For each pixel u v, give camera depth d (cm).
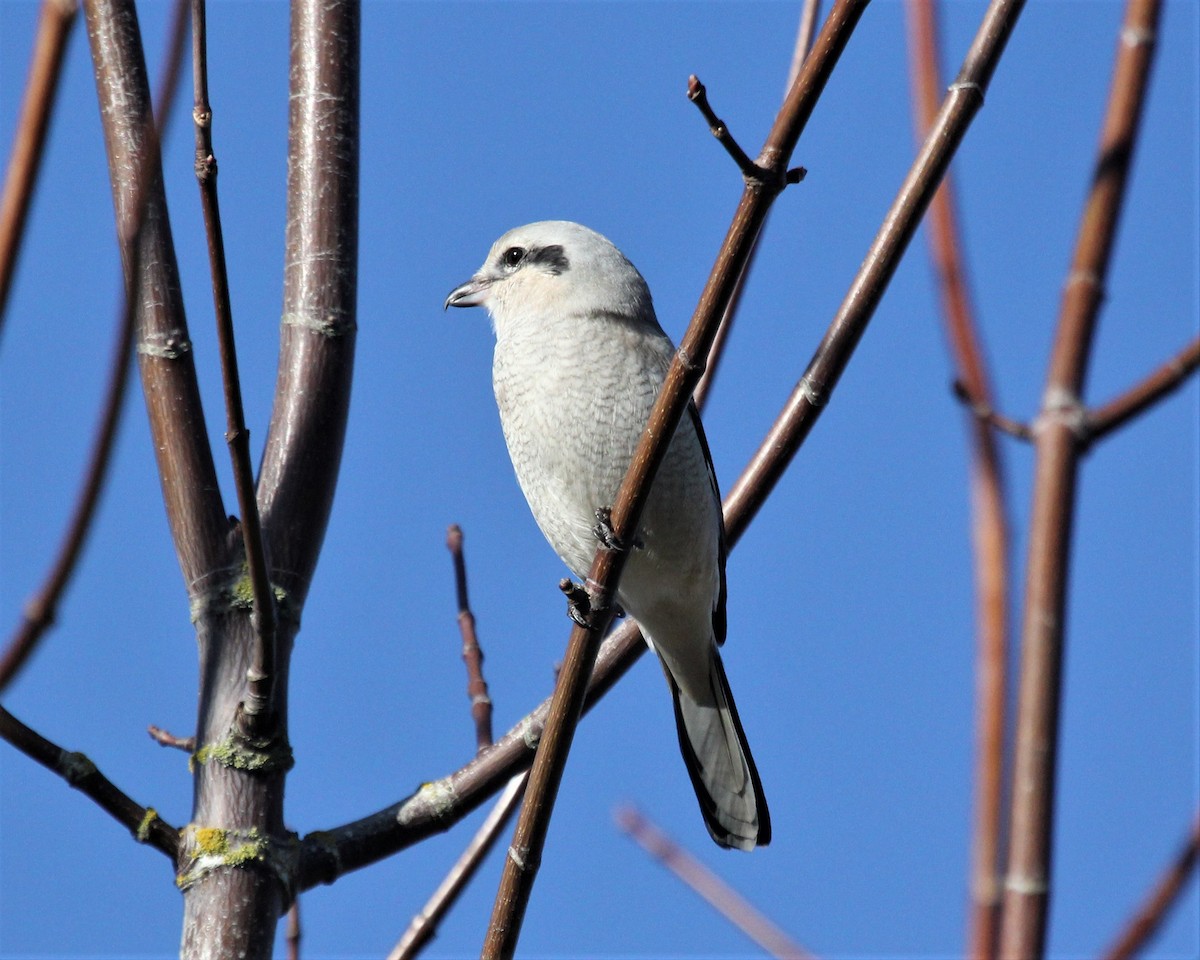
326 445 720
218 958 592
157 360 687
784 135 552
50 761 608
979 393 430
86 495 320
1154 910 315
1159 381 395
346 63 794
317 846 658
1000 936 343
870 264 710
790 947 534
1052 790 355
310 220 762
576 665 613
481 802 693
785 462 739
